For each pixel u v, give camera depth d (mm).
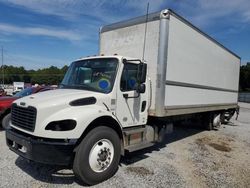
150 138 6355
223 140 9242
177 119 8070
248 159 6887
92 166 4531
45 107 4273
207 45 8859
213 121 11477
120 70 5270
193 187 4754
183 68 7129
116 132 5023
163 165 5867
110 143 4824
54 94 4879
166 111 6402
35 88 10430
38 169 5203
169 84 6441
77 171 4398
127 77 5461
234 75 12898
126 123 5488
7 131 4828
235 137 10039
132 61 5559
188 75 7500
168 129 7375
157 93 6105
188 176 5293
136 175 5141
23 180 4652
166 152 7031
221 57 10508
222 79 10891
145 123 6066
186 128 11586
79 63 5957
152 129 6457
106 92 5109
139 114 5844
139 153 6801
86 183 4535
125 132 5430
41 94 5004
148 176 5125
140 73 5453
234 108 13891
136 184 4703
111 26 7262
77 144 4449
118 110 5262
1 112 8320
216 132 10984
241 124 14375
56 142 4168
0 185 4387
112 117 4883
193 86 7930
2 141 7297
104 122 4961
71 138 4219
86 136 4484
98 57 5645
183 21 6902
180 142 8477
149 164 5887
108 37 7340
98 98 4891
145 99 6008
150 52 6266
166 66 6176
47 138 4207
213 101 10023
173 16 6359
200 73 8422
